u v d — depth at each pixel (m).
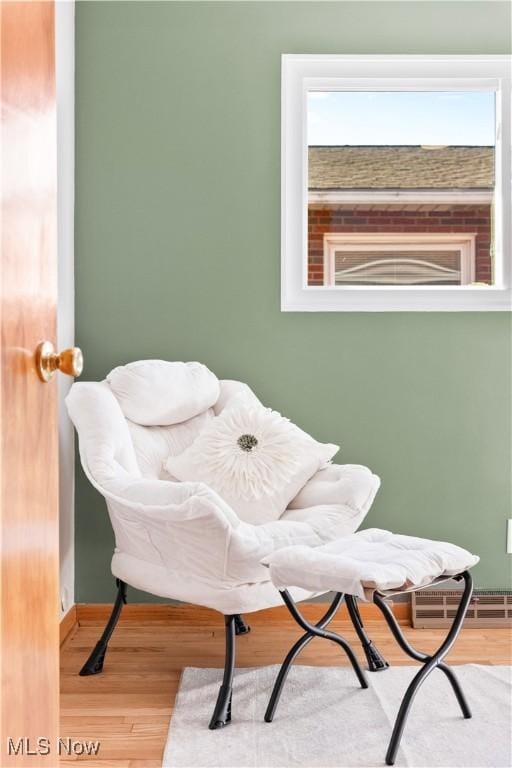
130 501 2.16
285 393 3.10
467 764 1.87
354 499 2.35
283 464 2.52
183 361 3.11
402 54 3.10
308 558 1.89
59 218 2.83
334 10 3.10
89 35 3.08
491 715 2.15
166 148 3.09
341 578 1.81
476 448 3.12
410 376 3.11
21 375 1.05
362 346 3.11
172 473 2.59
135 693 2.33
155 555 2.25
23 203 1.07
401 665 2.55
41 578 1.14
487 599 2.96
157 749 1.96
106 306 3.10
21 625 1.04
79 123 3.08
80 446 2.39
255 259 3.10
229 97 3.10
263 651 2.70
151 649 2.73
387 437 3.11
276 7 3.09
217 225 3.10
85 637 2.87
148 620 3.03
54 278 1.22
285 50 3.09
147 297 3.10
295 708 2.20
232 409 2.68
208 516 2.00
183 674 2.46
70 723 2.11
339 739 2.01
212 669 2.51
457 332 3.11
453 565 1.96
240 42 3.09
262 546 2.07
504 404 3.12
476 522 3.11
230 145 3.10
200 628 2.97
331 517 2.30
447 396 3.12
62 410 2.87
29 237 1.09
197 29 3.09
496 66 3.12
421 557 1.94
